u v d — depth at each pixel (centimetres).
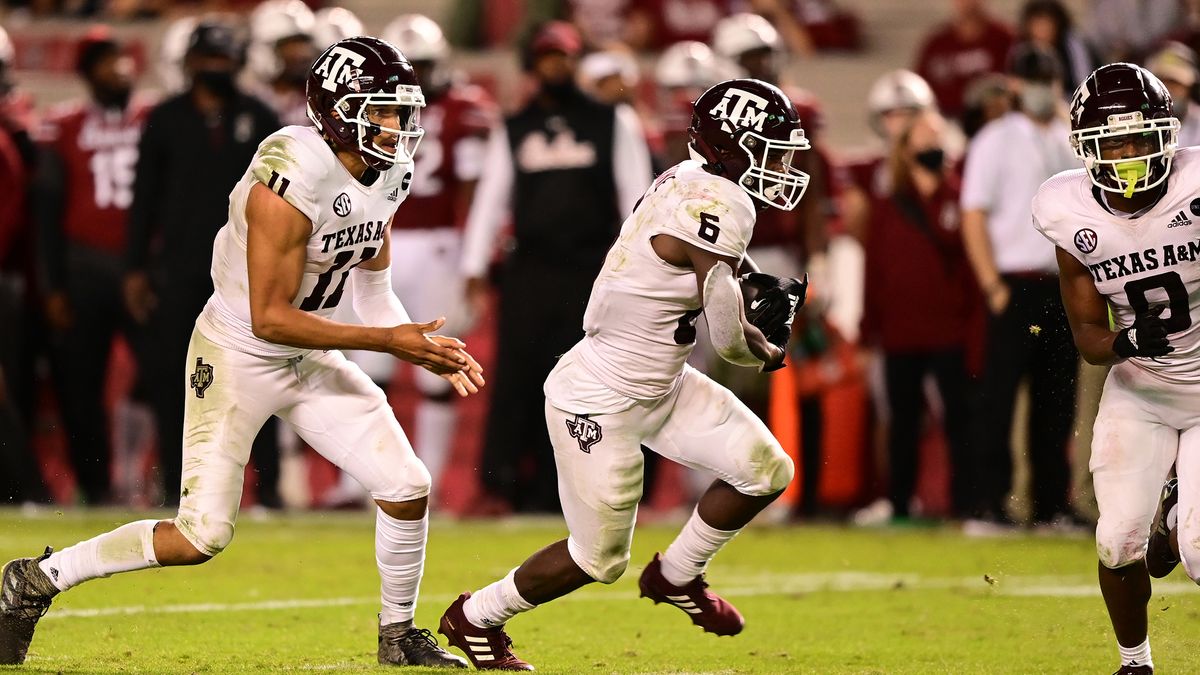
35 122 3142
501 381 2903
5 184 2986
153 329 2888
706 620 1670
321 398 1553
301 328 1449
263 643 1717
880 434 3141
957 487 2945
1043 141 2717
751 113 1474
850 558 2542
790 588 2236
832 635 1848
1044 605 2005
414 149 1540
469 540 2677
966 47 3734
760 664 1653
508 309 2881
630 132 2850
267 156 1455
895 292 2920
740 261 1483
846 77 4497
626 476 1532
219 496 1506
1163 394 1498
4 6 4738
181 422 2884
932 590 2200
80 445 3075
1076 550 2538
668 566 1650
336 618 1894
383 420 1559
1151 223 1471
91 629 1788
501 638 1590
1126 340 1434
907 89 2923
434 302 2977
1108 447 1496
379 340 1457
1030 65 2716
